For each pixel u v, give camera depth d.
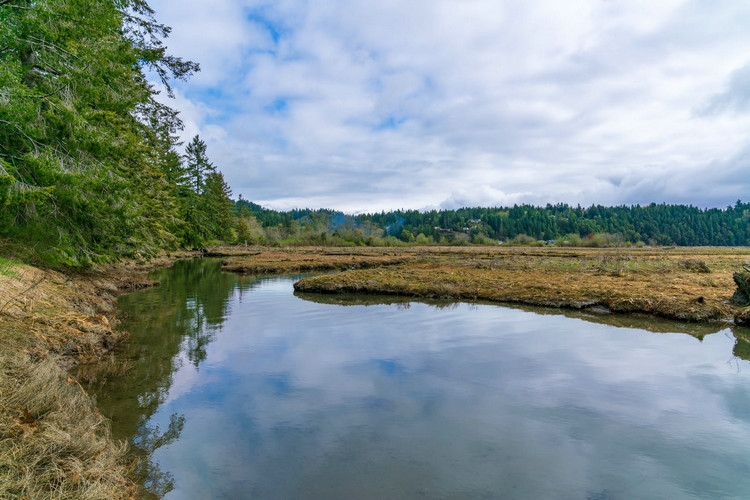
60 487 3.33
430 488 4.20
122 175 16.56
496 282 20.41
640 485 4.29
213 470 4.53
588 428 5.64
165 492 4.10
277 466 4.64
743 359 8.80
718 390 7.04
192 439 5.27
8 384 4.70
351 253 55.34
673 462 4.75
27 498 3.08
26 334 7.21
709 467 4.64
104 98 13.58
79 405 5.17
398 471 4.54
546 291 17.14
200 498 4.00
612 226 199.12
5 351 5.78
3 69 9.01
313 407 6.35
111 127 14.50
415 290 18.91
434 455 4.91
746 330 11.47
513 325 12.30
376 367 8.34
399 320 13.16
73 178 10.95
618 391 7.01
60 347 7.61
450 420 5.89
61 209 12.96
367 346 9.96
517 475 4.46
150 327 11.66
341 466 4.64
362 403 6.52
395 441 5.26
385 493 4.11
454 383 7.41
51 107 10.95
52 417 4.35
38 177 10.91
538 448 5.09
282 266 33.59
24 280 10.28
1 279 9.40
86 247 14.01
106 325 9.70
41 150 11.00
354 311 14.85
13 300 8.55
